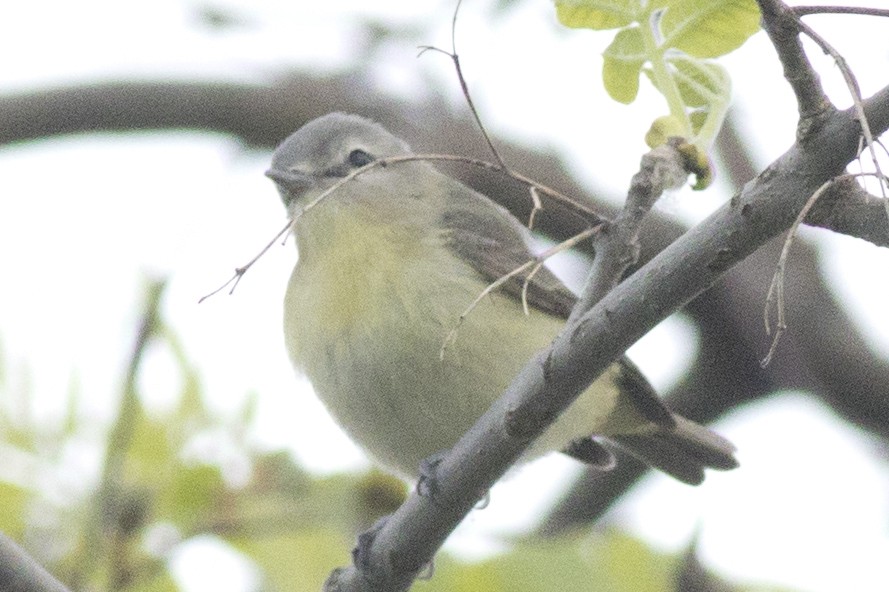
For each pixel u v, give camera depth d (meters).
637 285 7.49
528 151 16.28
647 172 7.76
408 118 16.48
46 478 9.73
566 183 16.12
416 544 8.83
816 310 15.80
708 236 7.32
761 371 16.25
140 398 9.83
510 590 9.16
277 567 9.66
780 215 7.15
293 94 16.59
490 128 16.31
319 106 16.55
